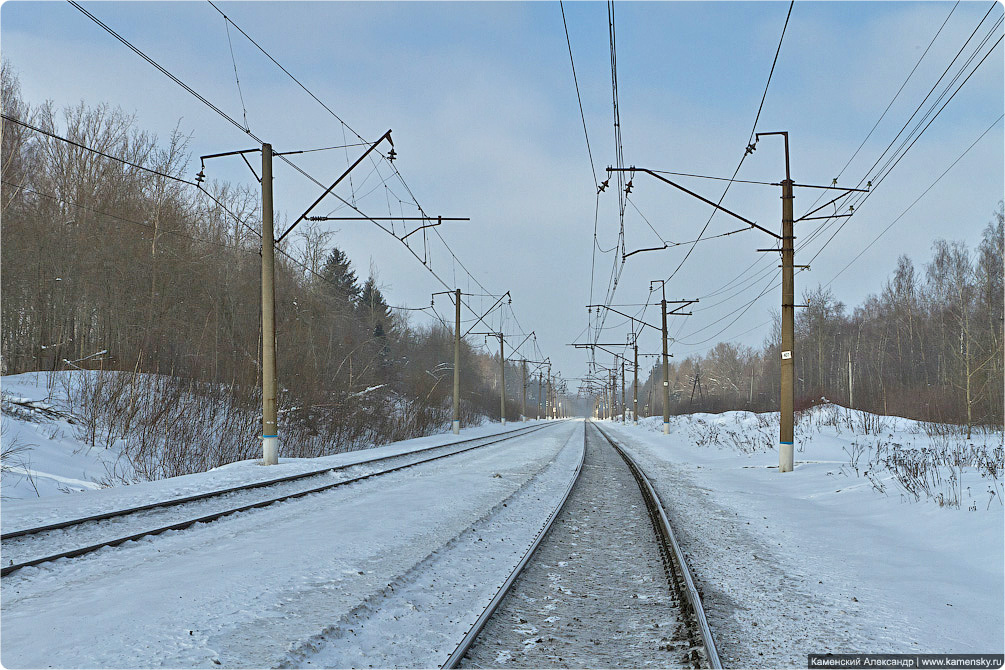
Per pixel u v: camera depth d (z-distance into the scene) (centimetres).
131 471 1864
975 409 3416
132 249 3067
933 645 535
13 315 2791
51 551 813
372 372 4084
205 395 2727
